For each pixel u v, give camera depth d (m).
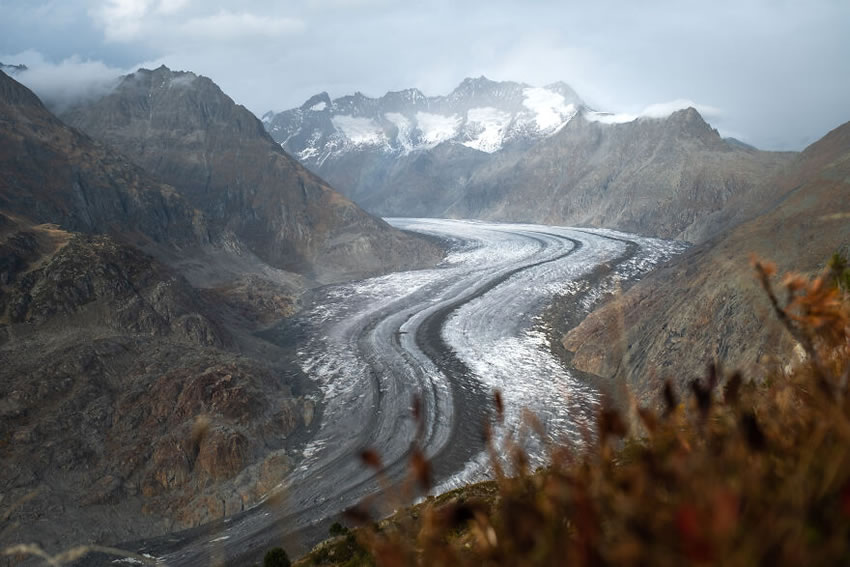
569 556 0.80
